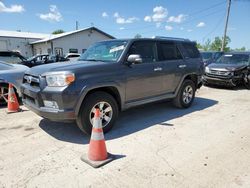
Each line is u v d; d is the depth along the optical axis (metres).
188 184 2.66
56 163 3.13
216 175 2.85
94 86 3.79
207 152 3.47
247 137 4.09
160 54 5.17
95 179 2.77
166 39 5.47
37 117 5.21
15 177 2.81
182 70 5.65
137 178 2.78
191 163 3.14
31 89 3.91
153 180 2.74
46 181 2.73
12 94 5.65
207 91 9.22
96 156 3.13
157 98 5.12
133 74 4.43
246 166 3.07
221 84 9.72
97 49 4.96
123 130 4.38
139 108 6.00
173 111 5.78
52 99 3.58
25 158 3.28
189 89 6.10
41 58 15.62
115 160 3.21
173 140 3.92
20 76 6.39
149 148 3.60
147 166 3.05
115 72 4.12
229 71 9.39
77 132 4.27
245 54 10.71
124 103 4.42
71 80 3.55
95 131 3.13
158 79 5.02
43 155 3.37
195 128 4.53
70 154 3.40
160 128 4.50
